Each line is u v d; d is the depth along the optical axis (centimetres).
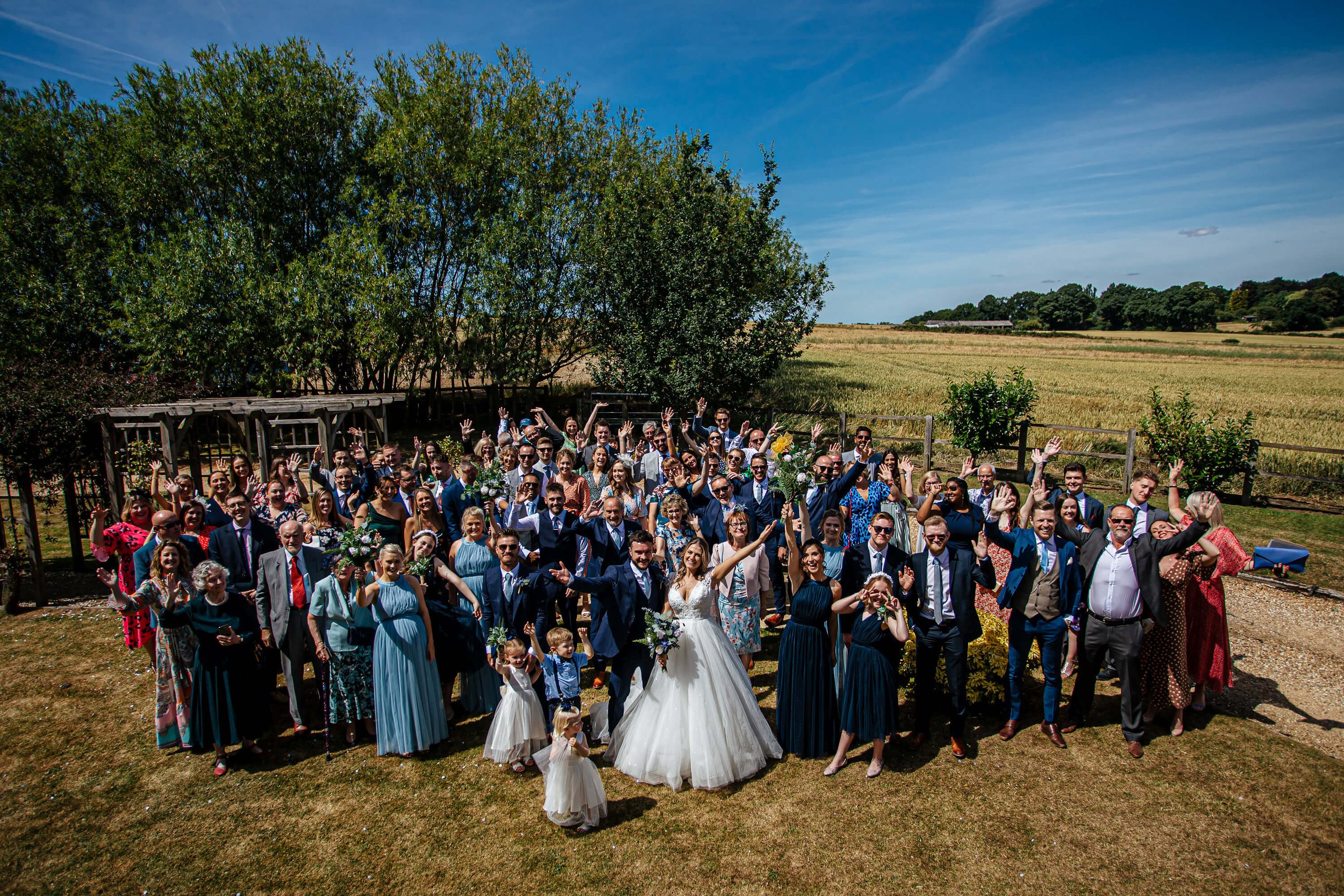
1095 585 573
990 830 479
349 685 581
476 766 567
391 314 1983
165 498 765
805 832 482
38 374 1013
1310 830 473
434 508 744
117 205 2164
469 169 2164
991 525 588
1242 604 901
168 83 2084
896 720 542
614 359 2034
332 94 2177
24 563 992
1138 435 1800
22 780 549
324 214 2253
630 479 791
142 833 491
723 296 1836
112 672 720
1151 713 600
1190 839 467
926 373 3694
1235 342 6850
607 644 571
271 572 615
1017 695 587
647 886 438
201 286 1875
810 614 560
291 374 1975
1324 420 2198
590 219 2188
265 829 495
